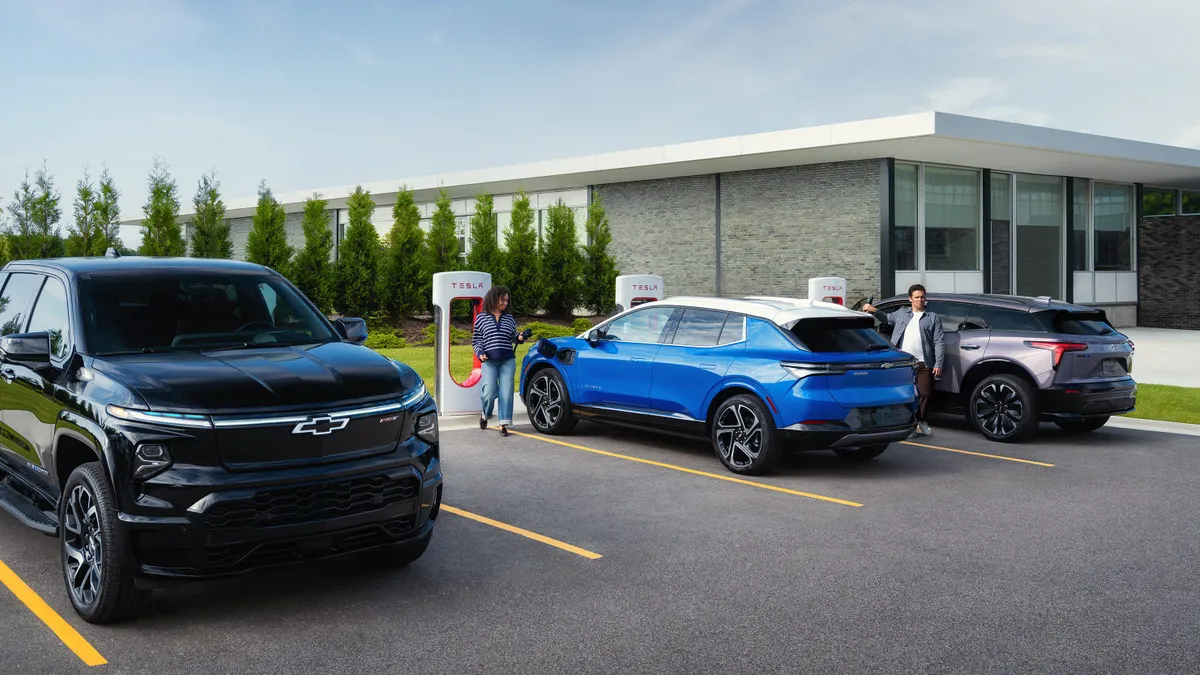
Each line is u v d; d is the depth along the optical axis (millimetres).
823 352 7891
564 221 24656
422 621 4609
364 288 22156
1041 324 10133
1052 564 5637
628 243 28547
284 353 5031
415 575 5359
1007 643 4371
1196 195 33719
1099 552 5906
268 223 21734
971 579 5340
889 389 8148
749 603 4910
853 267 23484
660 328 9227
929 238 24047
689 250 27047
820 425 7785
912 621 4652
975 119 20391
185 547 4164
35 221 21438
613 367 9477
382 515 4621
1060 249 27797
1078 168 25859
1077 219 28406
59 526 4738
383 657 4152
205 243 21688
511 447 9578
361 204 22547
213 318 5379
